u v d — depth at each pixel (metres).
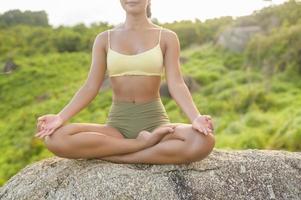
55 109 13.42
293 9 15.15
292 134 7.92
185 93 2.98
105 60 3.10
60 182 2.92
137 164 2.93
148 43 3.01
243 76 12.66
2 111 15.24
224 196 2.87
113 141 2.88
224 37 15.78
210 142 2.80
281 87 11.39
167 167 2.90
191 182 2.88
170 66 3.04
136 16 3.04
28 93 16.12
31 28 23.25
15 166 10.06
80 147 2.86
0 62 19.64
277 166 3.08
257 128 9.21
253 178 2.98
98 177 2.86
